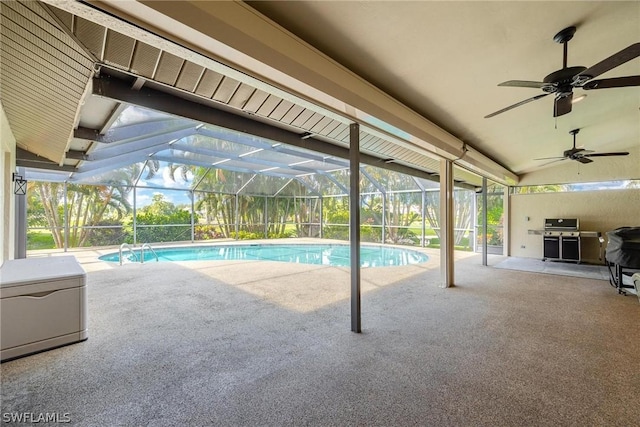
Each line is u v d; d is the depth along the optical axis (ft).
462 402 6.47
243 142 23.81
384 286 16.65
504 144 18.47
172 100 10.32
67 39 6.10
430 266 22.74
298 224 46.21
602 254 24.76
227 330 10.30
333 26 6.99
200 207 37.91
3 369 7.67
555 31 7.50
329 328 10.55
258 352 8.74
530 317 11.80
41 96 9.27
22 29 5.78
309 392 6.81
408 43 7.75
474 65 8.97
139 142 22.25
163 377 7.38
